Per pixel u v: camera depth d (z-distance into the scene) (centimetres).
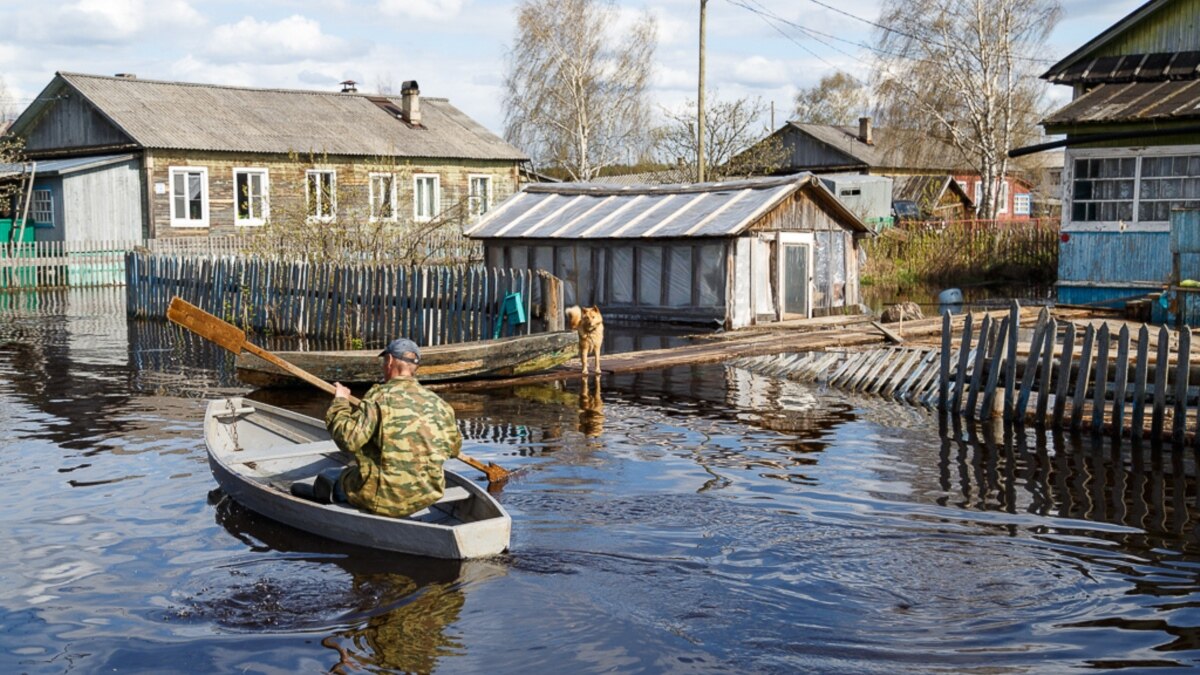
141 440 1091
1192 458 1008
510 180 4200
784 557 706
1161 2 2248
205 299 2277
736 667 543
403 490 735
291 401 1342
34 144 3822
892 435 1116
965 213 5378
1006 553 716
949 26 4316
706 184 2384
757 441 1083
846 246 2430
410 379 758
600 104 5356
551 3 5231
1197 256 1889
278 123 3722
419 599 635
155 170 3353
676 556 709
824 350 1769
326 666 550
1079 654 555
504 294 1666
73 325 2259
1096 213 2242
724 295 2136
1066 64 2362
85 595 651
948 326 1280
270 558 714
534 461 990
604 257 2317
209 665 552
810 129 5959
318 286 2038
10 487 899
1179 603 626
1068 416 1179
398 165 3803
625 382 1483
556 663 549
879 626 593
